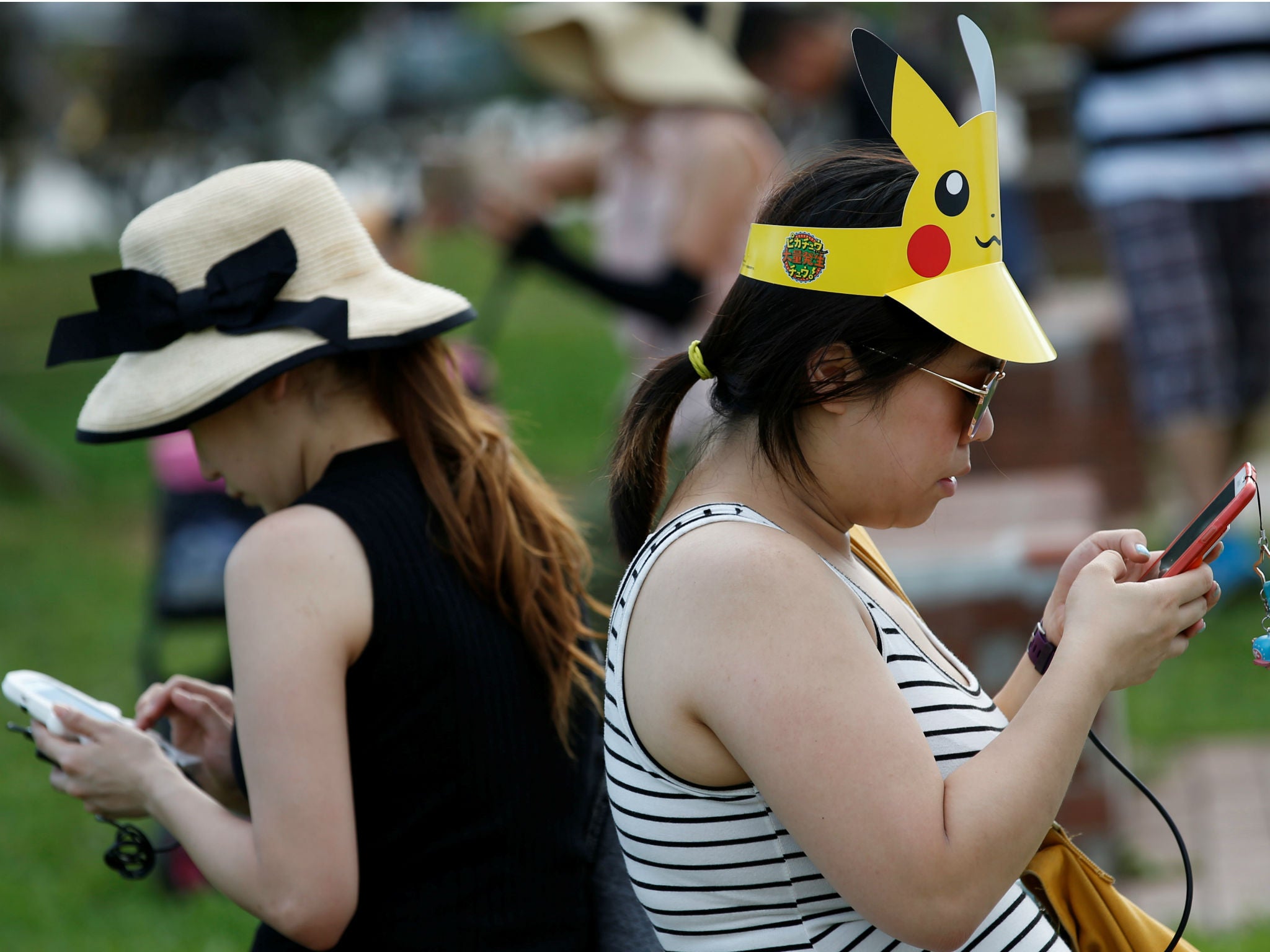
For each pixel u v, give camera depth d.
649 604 5.74
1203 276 20.19
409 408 7.50
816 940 5.70
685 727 5.60
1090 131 21.12
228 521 15.04
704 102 16.41
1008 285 5.75
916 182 5.56
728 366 5.96
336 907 6.63
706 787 5.68
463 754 7.04
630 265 17.31
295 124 66.88
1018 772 5.29
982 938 5.91
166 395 7.20
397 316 7.39
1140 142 20.33
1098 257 28.67
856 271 5.56
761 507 5.93
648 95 16.41
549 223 16.86
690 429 7.44
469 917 6.98
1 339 55.09
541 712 7.42
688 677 5.52
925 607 14.15
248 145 68.31
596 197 19.73
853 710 5.30
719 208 16.05
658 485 6.55
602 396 40.25
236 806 8.51
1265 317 20.33
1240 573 21.16
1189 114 20.03
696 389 11.06
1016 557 14.01
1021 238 25.58
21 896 15.25
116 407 7.36
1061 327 23.47
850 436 5.70
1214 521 5.95
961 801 5.25
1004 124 28.98
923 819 5.19
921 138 5.56
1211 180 19.89
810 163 5.95
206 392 7.14
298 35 66.81
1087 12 20.34
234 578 6.88
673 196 16.33
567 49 17.77
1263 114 19.97
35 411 44.50
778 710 5.31
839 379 5.61
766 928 5.71
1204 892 13.92
